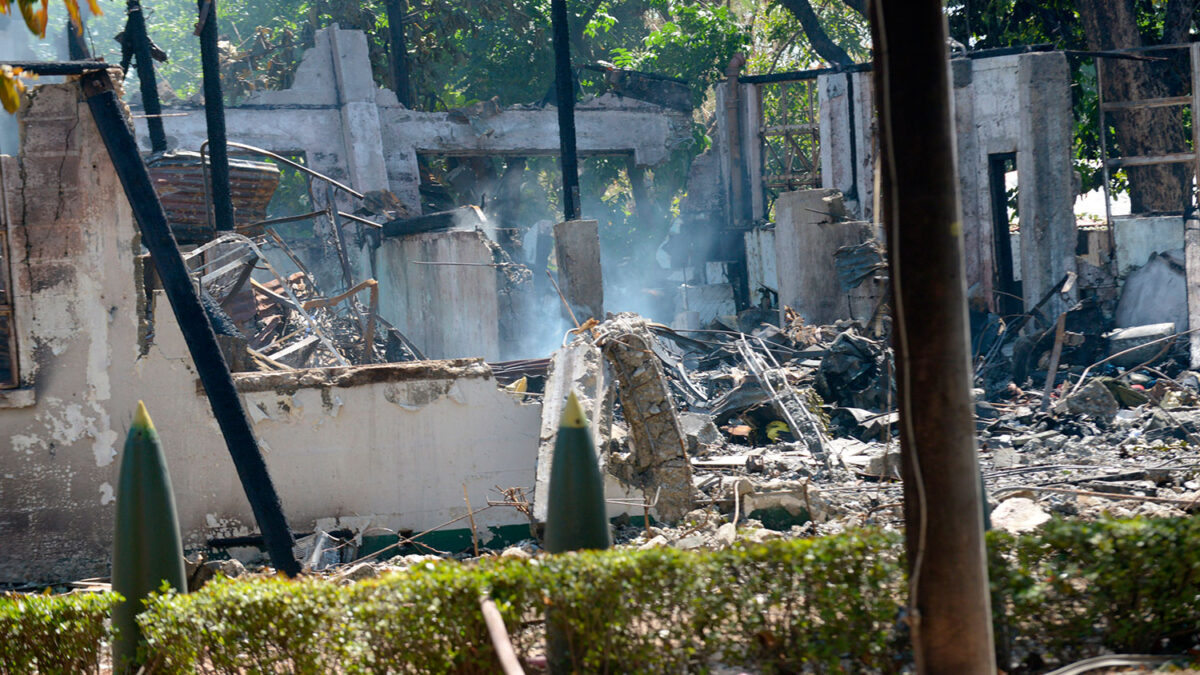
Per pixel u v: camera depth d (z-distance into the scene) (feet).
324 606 23.15
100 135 41.63
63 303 43.98
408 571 24.16
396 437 46.19
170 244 38.47
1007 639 22.88
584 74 153.17
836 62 138.92
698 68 146.10
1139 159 91.50
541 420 44.14
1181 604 22.75
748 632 22.40
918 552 18.13
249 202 85.10
